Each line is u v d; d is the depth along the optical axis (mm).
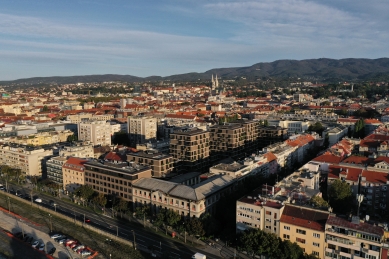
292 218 194125
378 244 168000
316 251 185000
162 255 199750
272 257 189000
